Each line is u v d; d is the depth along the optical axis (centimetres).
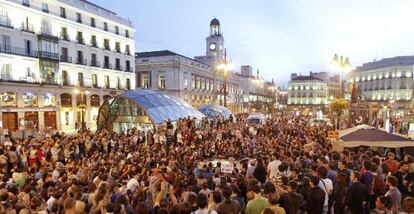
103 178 937
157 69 6212
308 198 653
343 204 714
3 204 706
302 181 724
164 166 1038
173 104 3053
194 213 577
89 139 1888
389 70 7988
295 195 646
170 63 6094
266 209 495
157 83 6225
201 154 1884
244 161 1162
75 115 4612
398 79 7756
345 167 871
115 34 5419
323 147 1555
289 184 664
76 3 4666
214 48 8988
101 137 1977
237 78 9975
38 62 4062
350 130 1420
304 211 663
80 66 4700
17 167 1269
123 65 5609
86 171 1098
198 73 7012
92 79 4950
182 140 2164
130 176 1069
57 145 1683
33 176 1112
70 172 1143
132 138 2091
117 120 3002
